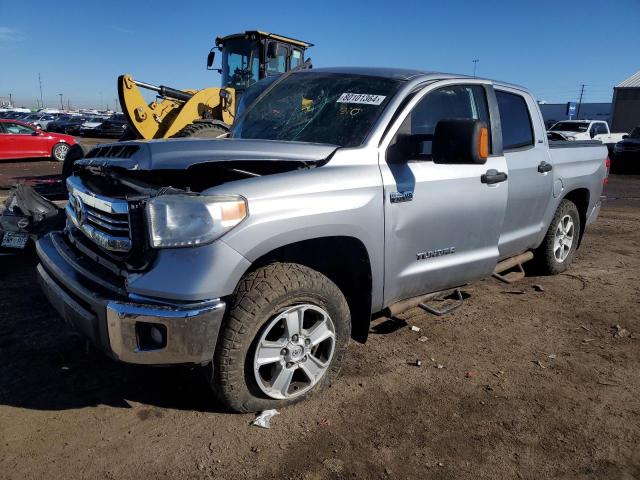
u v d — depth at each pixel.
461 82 4.08
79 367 3.56
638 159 18.64
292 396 3.16
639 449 2.93
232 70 11.44
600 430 3.09
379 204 3.31
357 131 3.52
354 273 3.44
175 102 11.64
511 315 4.79
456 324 4.54
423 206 3.59
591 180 5.90
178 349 2.63
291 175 2.99
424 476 2.66
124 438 2.85
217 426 2.98
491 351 4.05
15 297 4.72
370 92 3.75
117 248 2.87
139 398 3.23
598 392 3.51
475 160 3.20
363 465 2.72
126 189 3.05
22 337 3.95
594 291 5.50
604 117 57.47
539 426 3.11
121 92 10.72
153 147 3.01
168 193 2.70
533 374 3.72
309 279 3.02
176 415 3.07
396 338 4.21
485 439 2.97
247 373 2.96
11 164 17.36
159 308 2.60
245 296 2.82
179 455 2.73
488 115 4.28
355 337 3.62
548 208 5.24
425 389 3.46
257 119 4.12
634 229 8.98
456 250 3.96
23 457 2.67
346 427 3.01
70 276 3.02
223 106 11.09
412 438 2.95
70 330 4.09
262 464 2.69
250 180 2.86
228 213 2.67
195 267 2.62
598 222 9.62
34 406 3.11
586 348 4.16
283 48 11.48
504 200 4.25
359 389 3.41
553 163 5.17
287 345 3.04
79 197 3.34
